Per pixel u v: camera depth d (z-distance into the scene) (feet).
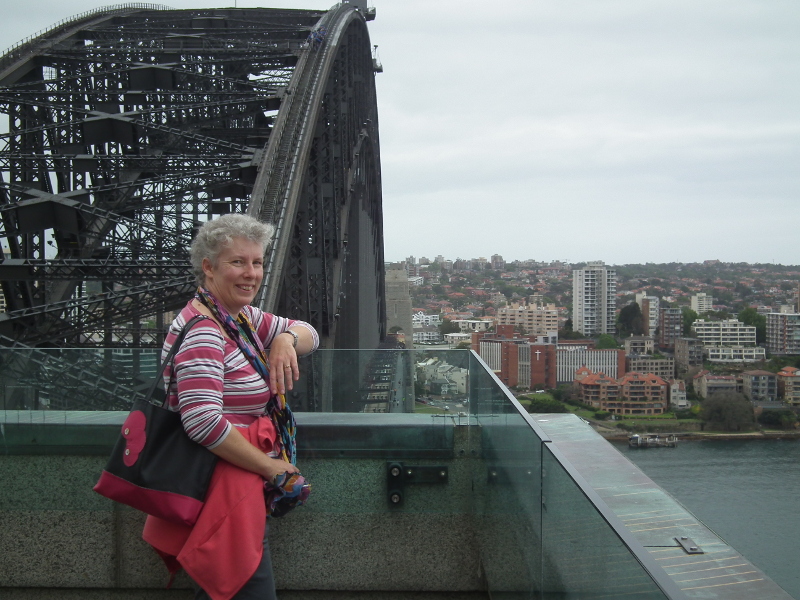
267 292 54.85
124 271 60.39
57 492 17.25
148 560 17.11
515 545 13.12
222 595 11.16
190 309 11.66
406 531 17.56
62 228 64.69
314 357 18.40
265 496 11.70
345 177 95.35
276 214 61.00
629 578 7.04
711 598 9.20
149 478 11.10
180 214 72.33
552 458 10.33
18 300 69.10
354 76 106.52
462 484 17.56
